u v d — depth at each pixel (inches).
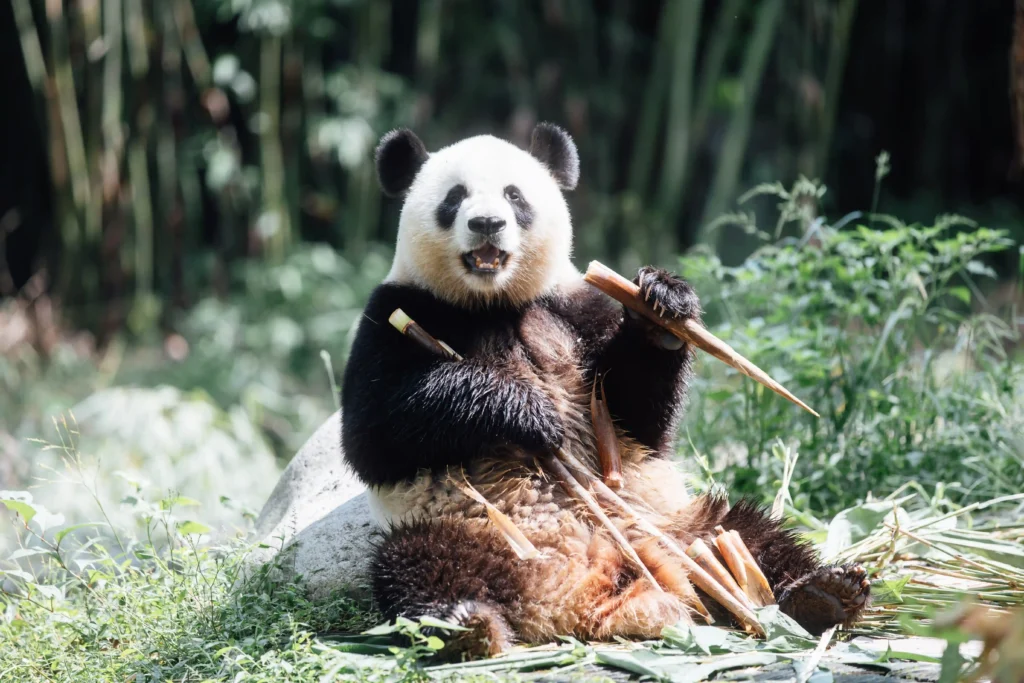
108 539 411.8
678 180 850.1
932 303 553.9
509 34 876.0
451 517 283.6
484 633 253.9
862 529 316.8
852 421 394.0
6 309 823.7
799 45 857.5
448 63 901.2
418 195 316.8
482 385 289.6
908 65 1017.5
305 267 806.5
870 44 1003.3
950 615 158.4
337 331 776.9
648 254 847.1
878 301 426.0
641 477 305.3
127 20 813.9
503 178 310.8
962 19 999.0
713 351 297.0
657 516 295.0
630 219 859.4
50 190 955.3
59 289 834.2
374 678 236.5
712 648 251.6
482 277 303.0
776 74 910.4
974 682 164.7
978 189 1021.2
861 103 1013.2
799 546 286.4
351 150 807.1
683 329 297.3
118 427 576.4
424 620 242.1
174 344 800.3
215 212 944.3
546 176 326.0
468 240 299.4
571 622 267.4
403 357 300.7
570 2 885.8
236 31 898.1
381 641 275.7
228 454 570.3
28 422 640.4
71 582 335.0
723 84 903.7
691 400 425.1
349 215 855.1
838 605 263.3
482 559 267.7
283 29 800.3
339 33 915.4
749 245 847.1
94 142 821.2
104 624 292.4
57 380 730.8
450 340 311.7
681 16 837.8
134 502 337.1
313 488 363.9
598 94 892.6
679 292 297.9
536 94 885.2
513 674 233.1
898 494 375.2
